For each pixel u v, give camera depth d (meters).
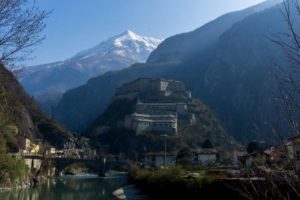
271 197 6.39
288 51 6.76
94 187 128.75
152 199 85.31
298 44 6.67
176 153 183.62
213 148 193.88
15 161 79.12
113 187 129.00
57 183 145.00
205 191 53.22
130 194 101.88
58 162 196.12
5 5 14.05
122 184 143.62
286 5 7.03
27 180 119.06
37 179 136.75
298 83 6.52
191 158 152.88
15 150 93.56
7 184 84.31
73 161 197.88
